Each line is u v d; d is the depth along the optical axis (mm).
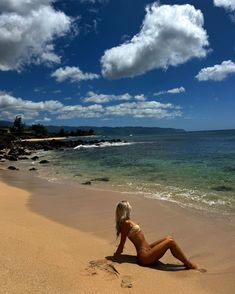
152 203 13539
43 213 12148
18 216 11086
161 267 7023
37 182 20984
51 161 37156
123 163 30328
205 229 9883
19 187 18844
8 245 6938
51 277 5664
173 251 7000
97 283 5703
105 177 21844
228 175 19891
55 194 16250
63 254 6988
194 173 21453
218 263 7395
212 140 80500
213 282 6348
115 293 5418
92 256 7301
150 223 10703
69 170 27375
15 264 5984
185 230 9859
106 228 10133
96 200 14516
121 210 7477
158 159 32312
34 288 5223
